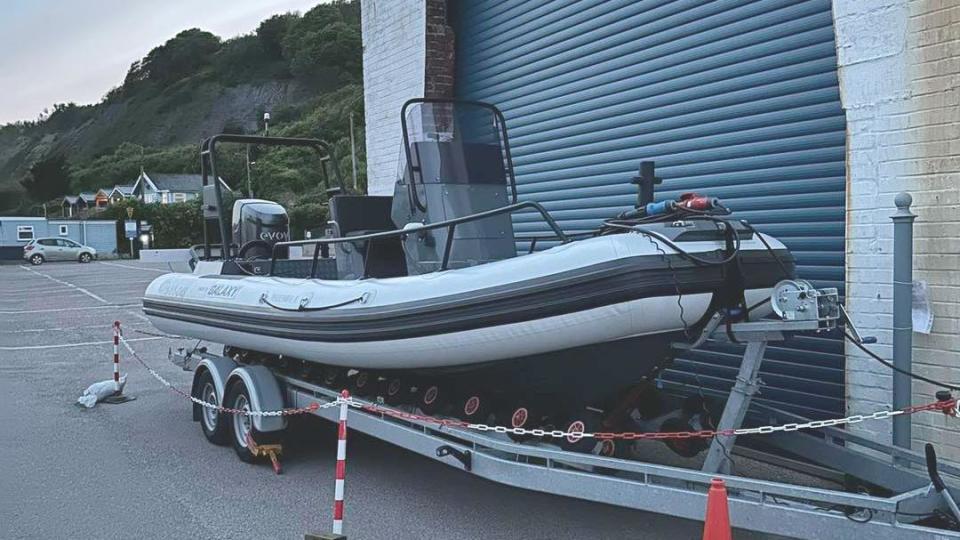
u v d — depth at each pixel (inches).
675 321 159.6
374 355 199.5
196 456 261.9
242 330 248.4
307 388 247.0
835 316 153.6
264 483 231.8
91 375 421.4
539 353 171.6
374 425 215.8
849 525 131.9
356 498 216.1
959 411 141.9
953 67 182.2
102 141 5270.7
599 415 195.0
